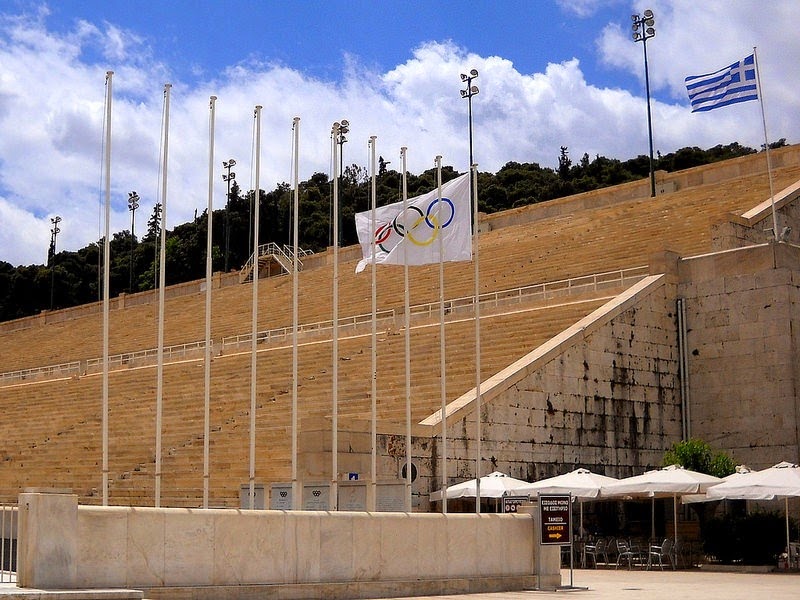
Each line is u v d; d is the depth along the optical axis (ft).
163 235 67.87
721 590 71.77
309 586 62.64
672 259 127.85
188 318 217.97
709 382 122.93
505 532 73.51
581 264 158.40
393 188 407.23
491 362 118.93
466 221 86.17
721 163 192.34
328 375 135.13
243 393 138.82
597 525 112.78
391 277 189.26
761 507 112.98
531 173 406.41
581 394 114.21
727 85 140.67
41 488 55.06
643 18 225.76
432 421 100.73
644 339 122.62
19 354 250.37
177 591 57.31
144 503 113.70
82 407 162.09
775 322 118.83
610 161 410.11
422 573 68.49
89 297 395.55
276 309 197.67
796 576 87.86
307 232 378.53
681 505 116.98
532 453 107.86
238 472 107.14
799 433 116.16
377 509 79.10
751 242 139.03
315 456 94.43
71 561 54.03
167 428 133.39
